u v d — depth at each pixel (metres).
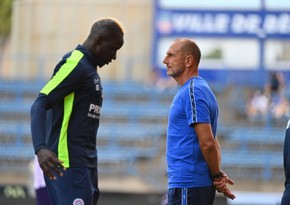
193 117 22.64
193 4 100.44
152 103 88.94
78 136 22.31
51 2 105.75
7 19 100.81
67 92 21.89
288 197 24.11
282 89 89.12
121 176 76.25
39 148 20.80
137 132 82.31
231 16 100.50
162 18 100.00
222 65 99.31
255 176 77.25
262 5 100.69
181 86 23.69
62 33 105.44
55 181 22.39
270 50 100.38
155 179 76.12
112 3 105.88
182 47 23.58
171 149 23.31
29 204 51.22
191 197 22.92
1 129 82.38
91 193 22.59
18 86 91.06
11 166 78.12
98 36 22.50
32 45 104.81
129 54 104.06
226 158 79.00
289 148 24.19
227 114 89.50
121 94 90.62
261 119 86.38
